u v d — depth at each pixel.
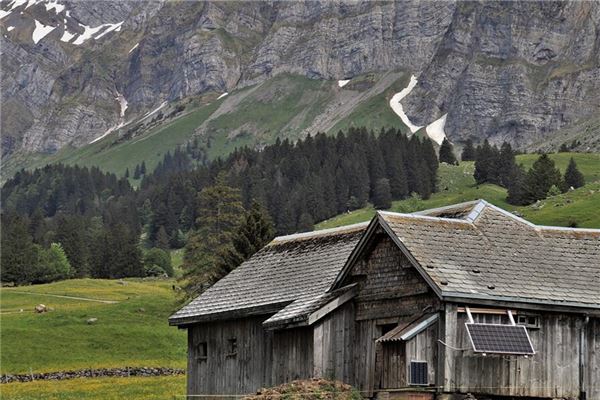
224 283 75.69
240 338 69.88
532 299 55.34
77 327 172.75
